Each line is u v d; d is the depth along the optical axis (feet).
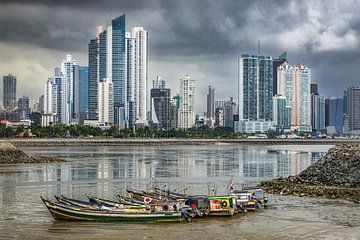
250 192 344.90
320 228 273.75
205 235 257.96
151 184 468.34
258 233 262.47
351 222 288.30
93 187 441.68
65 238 248.52
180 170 625.41
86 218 285.64
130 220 285.43
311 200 360.48
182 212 293.64
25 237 250.16
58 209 285.23
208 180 510.99
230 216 304.71
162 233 261.85
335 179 429.79
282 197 374.22
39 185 452.76
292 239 250.16
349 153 463.42
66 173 567.18
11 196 381.19
